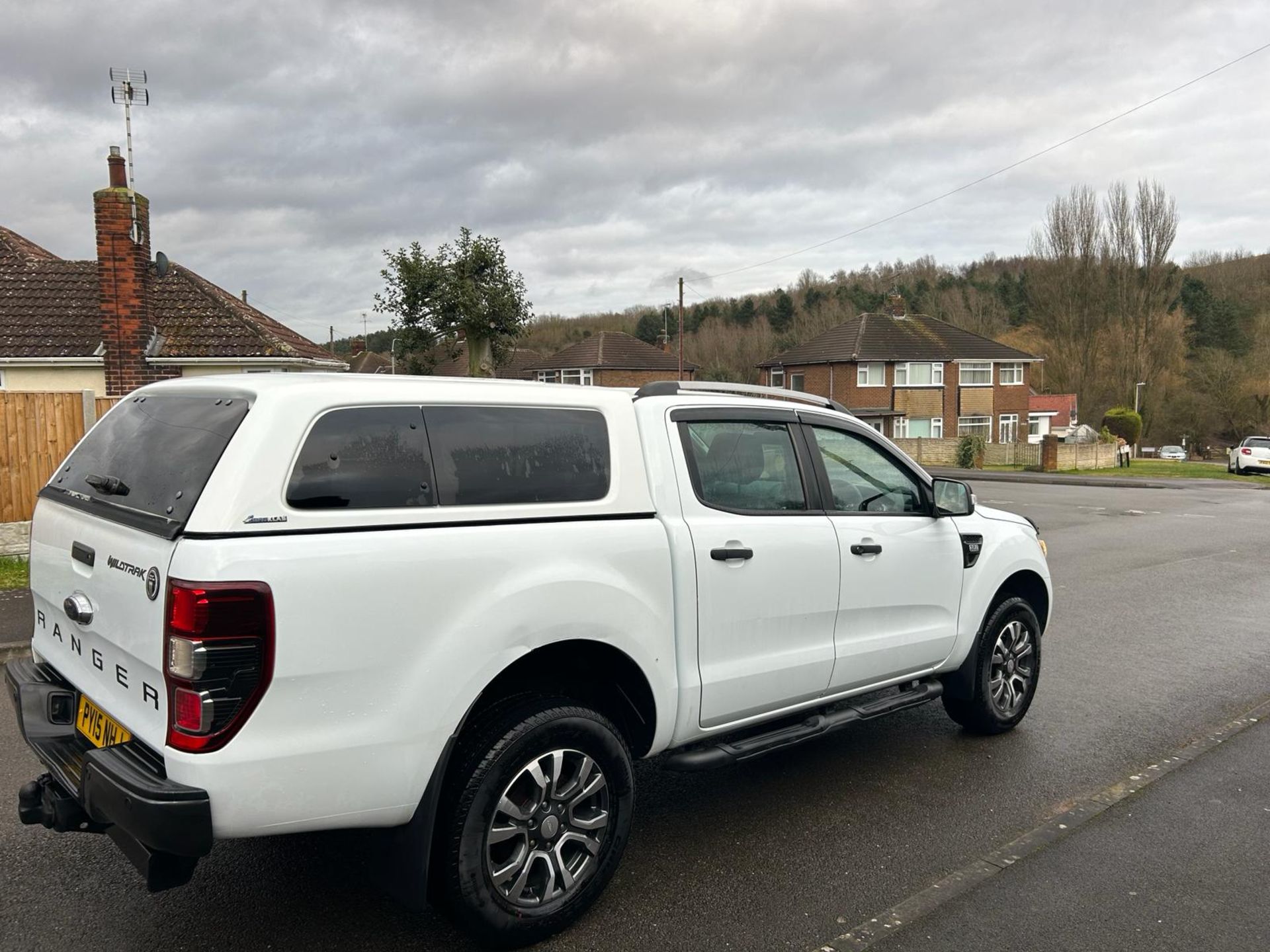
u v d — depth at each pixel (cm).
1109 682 618
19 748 470
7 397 955
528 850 293
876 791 431
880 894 332
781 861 358
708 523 348
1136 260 5856
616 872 349
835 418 423
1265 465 3278
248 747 239
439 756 269
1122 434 4712
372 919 312
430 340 2411
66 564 312
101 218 1420
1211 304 7250
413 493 274
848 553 399
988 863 356
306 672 246
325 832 282
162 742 245
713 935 304
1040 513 1864
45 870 345
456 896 276
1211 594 948
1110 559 1212
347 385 273
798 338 7931
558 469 312
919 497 455
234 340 1554
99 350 1492
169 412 302
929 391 4997
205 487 246
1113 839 379
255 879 339
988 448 3919
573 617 297
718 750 356
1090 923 313
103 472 312
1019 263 9644
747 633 360
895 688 453
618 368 5538
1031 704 552
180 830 233
